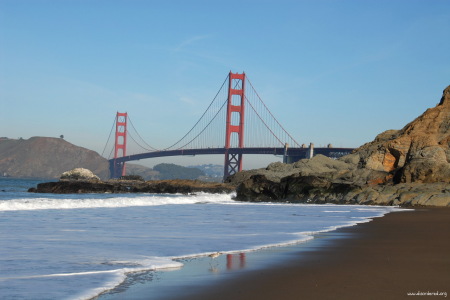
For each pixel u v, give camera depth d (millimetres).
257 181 61969
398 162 62188
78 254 12844
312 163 69938
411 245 15234
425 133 63250
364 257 12523
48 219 23797
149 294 8305
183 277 9758
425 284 9094
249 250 13812
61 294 8406
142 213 30531
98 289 8703
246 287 8797
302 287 8797
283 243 15461
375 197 51312
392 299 7949
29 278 9727
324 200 55250
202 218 27234
